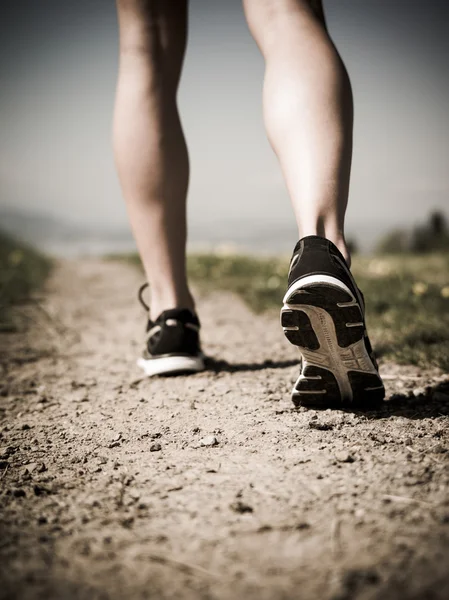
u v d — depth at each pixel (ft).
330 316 4.61
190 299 7.39
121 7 6.71
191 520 3.51
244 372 7.29
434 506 3.39
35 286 17.85
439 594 2.58
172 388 6.72
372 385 5.24
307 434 4.85
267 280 17.70
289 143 5.00
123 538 3.33
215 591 2.79
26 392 7.12
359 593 2.66
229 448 4.71
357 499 3.58
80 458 4.73
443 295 11.87
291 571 2.91
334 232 4.88
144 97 6.61
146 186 6.72
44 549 3.20
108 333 11.19
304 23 5.26
